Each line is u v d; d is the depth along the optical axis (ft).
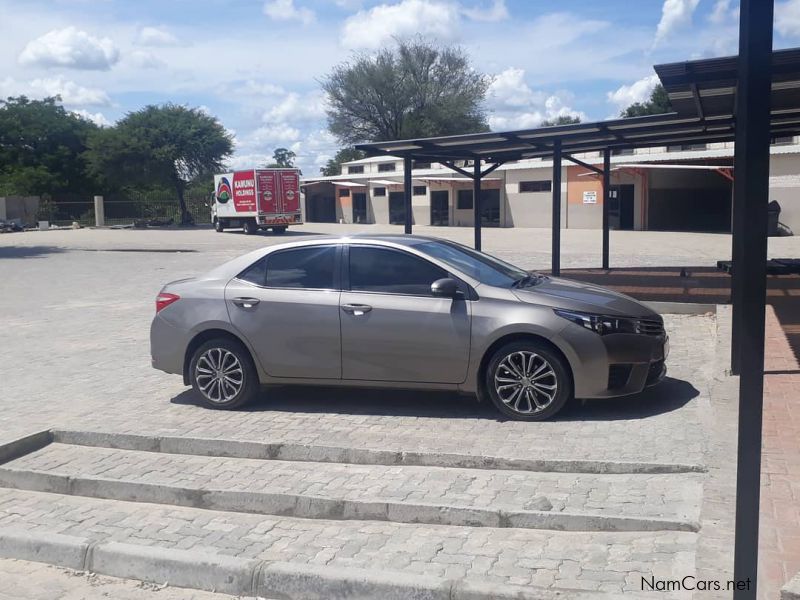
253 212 140.05
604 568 14.71
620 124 38.93
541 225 157.69
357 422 23.07
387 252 24.04
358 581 14.49
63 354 35.86
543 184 156.56
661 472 18.51
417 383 23.27
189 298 25.12
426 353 22.93
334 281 24.11
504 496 17.75
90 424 23.67
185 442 21.81
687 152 135.44
